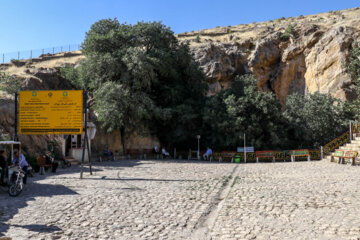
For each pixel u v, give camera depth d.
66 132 14.77
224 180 13.28
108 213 7.71
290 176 13.73
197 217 7.31
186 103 32.84
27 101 14.95
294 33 51.66
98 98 29.09
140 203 8.80
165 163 23.73
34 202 8.98
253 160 26.77
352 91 40.09
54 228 6.49
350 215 6.79
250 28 74.06
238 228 6.27
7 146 17.92
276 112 29.00
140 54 29.23
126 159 29.86
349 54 42.59
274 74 51.22
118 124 28.58
